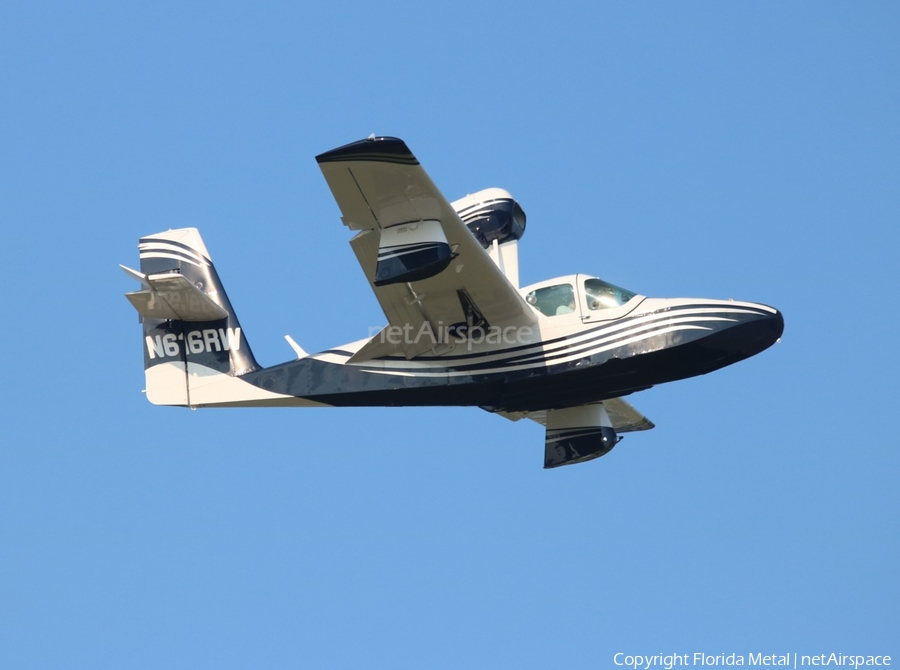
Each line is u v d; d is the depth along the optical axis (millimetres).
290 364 58062
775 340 52562
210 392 59375
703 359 52031
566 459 58188
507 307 52531
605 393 54688
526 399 55062
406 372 54938
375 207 46562
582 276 54438
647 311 52688
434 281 50688
